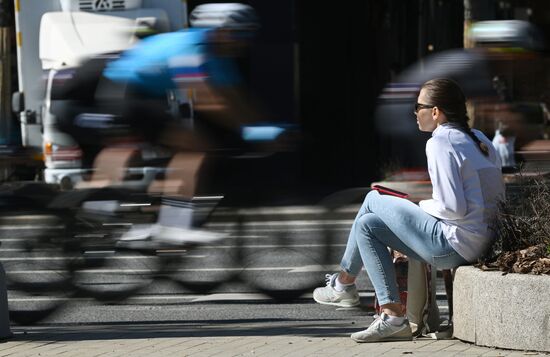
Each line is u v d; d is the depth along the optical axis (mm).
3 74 48281
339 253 21266
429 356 14750
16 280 20578
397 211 15977
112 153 28484
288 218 21484
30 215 20797
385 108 38438
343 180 51906
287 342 16344
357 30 54406
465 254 15766
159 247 21250
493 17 45969
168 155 31203
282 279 21484
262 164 45031
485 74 38094
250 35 41656
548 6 52906
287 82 51531
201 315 20703
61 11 40281
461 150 15633
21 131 39688
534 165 21312
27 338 17438
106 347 16234
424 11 55844
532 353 14703
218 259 21469
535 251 15469
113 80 35500
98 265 20922
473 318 15414
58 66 38094
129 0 39531
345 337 16781
